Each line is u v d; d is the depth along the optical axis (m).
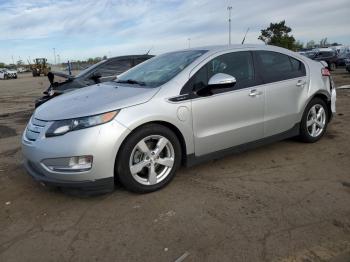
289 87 5.05
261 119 4.77
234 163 4.82
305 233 3.09
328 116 5.80
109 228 3.33
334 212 3.43
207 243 3.02
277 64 5.07
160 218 3.46
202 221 3.36
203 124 4.23
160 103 3.92
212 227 3.25
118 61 8.69
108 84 4.82
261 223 3.28
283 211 3.48
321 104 5.57
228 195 3.88
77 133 3.59
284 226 3.22
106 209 3.69
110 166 3.66
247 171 4.54
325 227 3.18
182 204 3.71
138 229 3.29
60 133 3.64
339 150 5.20
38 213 3.69
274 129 4.97
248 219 3.36
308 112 5.39
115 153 3.67
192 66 4.28
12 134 7.50
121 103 3.77
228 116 4.43
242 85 4.57
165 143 3.99
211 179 4.33
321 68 5.64
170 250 2.95
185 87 4.12
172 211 3.58
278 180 4.23
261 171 4.53
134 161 3.86
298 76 5.23
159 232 3.22
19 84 32.47
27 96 18.48
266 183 4.16
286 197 3.78
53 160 3.63
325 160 4.82
